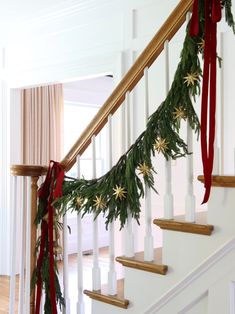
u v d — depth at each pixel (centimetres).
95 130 237
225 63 293
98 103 656
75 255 605
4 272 493
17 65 480
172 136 188
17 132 501
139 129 350
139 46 357
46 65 445
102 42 388
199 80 183
